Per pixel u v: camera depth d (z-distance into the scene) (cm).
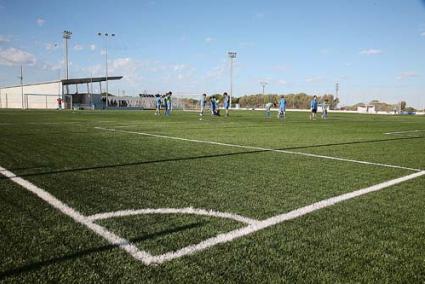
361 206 342
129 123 1608
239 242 249
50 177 439
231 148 755
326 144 877
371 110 6275
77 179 431
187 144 812
